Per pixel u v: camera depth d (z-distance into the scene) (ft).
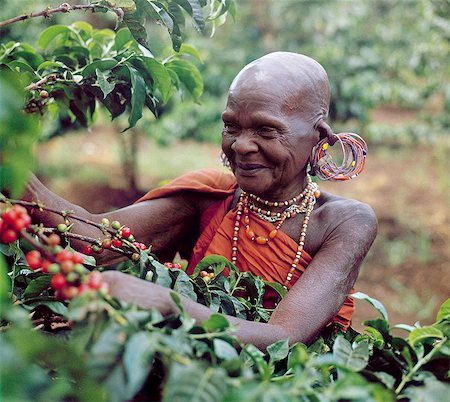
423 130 25.49
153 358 3.47
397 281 16.74
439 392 3.46
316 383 3.56
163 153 28.32
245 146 4.92
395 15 22.67
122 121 21.02
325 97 5.23
